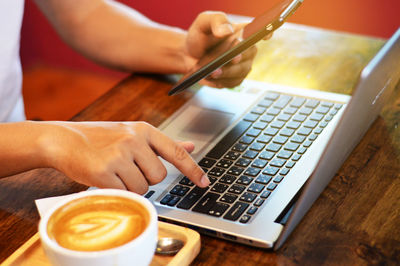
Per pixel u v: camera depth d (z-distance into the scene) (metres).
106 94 1.03
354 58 1.11
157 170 0.71
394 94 0.98
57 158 0.72
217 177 0.74
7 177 0.79
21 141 0.74
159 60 1.10
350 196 0.72
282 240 0.62
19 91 1.24
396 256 0.61
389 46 0.69
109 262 0.50
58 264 0.52
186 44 1.06
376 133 0.86
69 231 0.54
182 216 0.66
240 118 0.91
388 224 0.66
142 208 0.56
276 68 1.09
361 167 0.78
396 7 2.38
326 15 2.54
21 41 3.16
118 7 1.23
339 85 1.01
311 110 0.91
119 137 0.71
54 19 1.25
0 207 0.73
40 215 0.68
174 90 0.88
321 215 0.68
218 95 0.99
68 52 3.14
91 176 0.69
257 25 0.88
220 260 0.62
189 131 0.87
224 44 0.98
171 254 0.62
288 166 0.76
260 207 0.67
